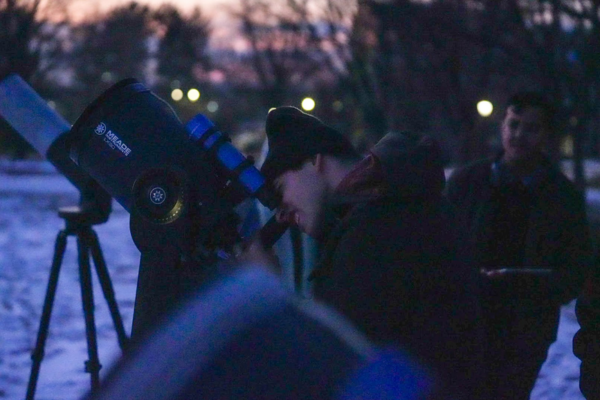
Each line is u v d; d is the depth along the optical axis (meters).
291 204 2.44
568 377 6.39
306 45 29.02
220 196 2.47
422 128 22.34
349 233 2.21
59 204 23.80
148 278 2.45
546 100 3.90
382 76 21.88
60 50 35.78
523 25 13.89
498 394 3.83
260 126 59.38
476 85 19.17
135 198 2.45
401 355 1.06
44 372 6.23
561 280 3.75
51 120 3.48
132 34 43.38
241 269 0.93
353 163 2.43
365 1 15.13
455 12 14.73
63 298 9.23
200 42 37.44
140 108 2.57
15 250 13.59
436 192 2.28
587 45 14.05
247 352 0.83
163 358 0.82
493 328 3.81
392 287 2.12
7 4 29.64
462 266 2.23
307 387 0.83
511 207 3.94
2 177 35.22
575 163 17.69
